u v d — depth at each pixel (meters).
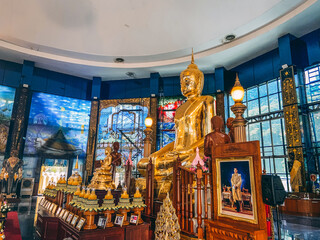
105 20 10.29
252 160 2.28
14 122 11.88
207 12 9.48
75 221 3.14
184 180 3.42
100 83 14.47
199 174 2.95
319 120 9.38
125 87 14.84
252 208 2.21
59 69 13.56
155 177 4.91
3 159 11.60
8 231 4.27
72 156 13.12
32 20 10.19
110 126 13.68
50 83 13.56
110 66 13.06
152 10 9.78
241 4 8.95
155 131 13.13
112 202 3.13
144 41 11.34
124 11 9.89
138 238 3.22
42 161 12.38
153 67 12.99
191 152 4.89
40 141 12.53
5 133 11.86
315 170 9.07
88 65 12.92
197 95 6.18
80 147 13.45
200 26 10.18
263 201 2.13
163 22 10.28
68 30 10.77
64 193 4.35
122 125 13.59
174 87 13.99
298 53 10.30
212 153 2.69
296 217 7.39
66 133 13.27
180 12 9.68
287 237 4.73
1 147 11.66
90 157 13.30
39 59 12.36
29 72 12.48
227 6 9.11
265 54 11.58
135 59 12.68
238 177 2.38
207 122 5.66
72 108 13.78
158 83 13.73
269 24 9.74
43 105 13.05
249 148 2.32
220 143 2.77
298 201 8.23
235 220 2.34
